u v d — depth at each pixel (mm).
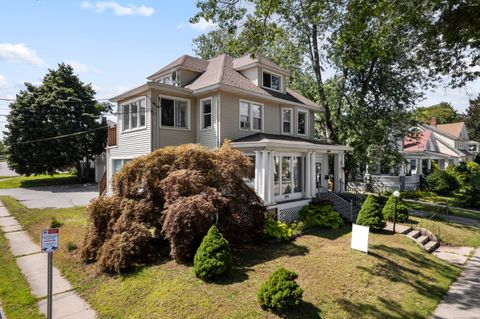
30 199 20141
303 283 6957
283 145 12922
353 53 9867
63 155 28297
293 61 21531
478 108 51219
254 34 8867
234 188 9328
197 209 7645
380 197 18984
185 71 16875
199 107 15422
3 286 7254
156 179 8984
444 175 27875
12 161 27406
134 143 15336
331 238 11070
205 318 5426
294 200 14117
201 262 6824
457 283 8211
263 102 16703
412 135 20484
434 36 10164
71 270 8086
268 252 9094
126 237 7824
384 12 8375
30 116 27406
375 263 8539
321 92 21172
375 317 5941
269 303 5598
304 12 11273
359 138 19375
